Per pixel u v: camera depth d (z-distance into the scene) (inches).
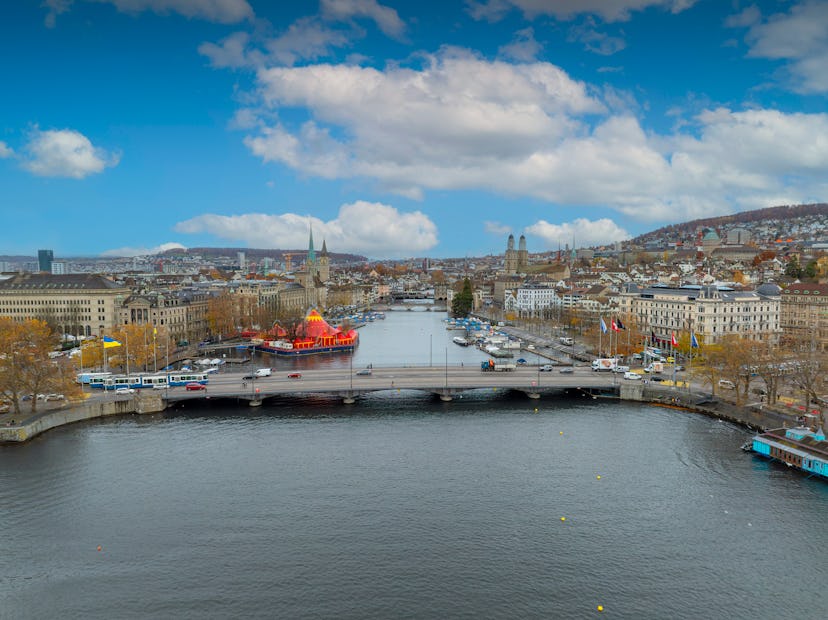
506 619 3597.4
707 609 3705.7
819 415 6983.3
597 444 6486.2
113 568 4094.5
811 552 4308.6
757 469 5748.0
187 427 7155.5
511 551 4303.6
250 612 3656.5
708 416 7637.8
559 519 4766.2
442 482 5457.7
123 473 5659.5
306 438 6722.4
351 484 5408.5
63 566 4116.6
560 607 3708.2
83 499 5098.4
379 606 3713.1
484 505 5000.0
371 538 4471.0
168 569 4082.2
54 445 6456.7
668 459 6018.7
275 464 5895.7
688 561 4192.9
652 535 4527.6
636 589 3882.9
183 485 5383.9
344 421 7431.1
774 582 3969.0
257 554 4259.4
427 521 4726.9
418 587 3892.7
